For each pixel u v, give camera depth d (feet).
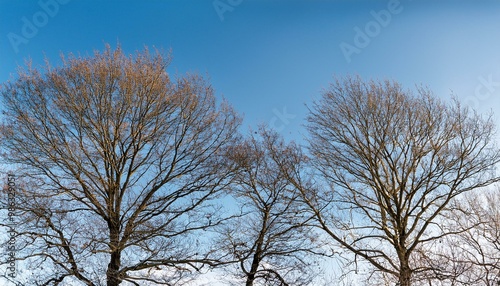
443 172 77.00
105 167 72.28
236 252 73.31
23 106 69.51
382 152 80.89
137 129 72.54
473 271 68.95
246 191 80.89
